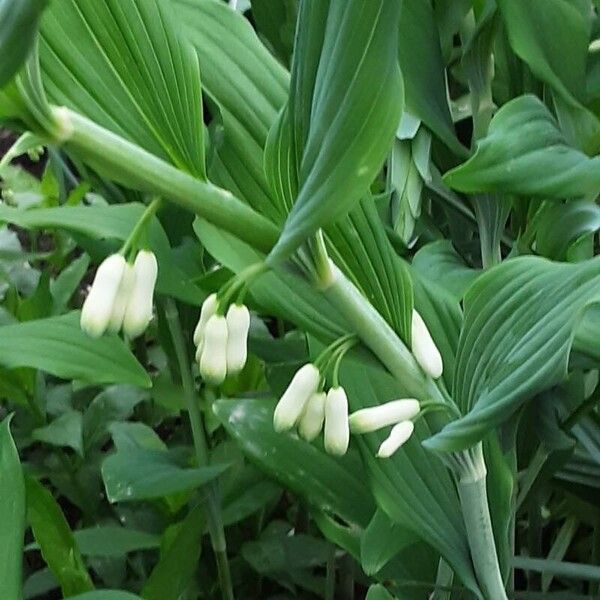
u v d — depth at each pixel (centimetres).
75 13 19
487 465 28
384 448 23
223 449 40
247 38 24
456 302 29
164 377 44
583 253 31
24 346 28
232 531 44
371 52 16
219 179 24
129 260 19
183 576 31
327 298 22
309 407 22
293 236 19
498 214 34
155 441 42
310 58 19
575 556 46
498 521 28
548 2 29
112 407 46
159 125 20
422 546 34
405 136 33
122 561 42
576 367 28
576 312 22
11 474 26
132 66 19
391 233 32
